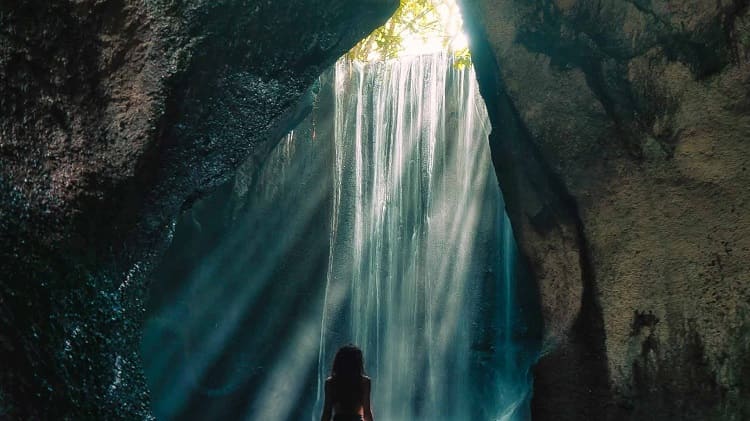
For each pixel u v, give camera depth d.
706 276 4.26
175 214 4.64
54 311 3.36
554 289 4.84
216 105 4.23
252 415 11.71
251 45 4.19
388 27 11.57
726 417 4.15
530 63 4.88
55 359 3.24
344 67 12.41
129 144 3.70
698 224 4.30
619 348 4.45
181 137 4.04
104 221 3.79
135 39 3.65
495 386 11.13
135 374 3.80
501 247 11.65
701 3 4.30
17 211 3.43
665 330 4.34
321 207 12.20
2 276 3.20
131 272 4.23
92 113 3.66
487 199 11.77
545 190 4.91
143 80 3.69
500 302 11.54
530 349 10.58
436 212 12.11
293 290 12.09
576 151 4.68
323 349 12.30
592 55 4.67
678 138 4.36
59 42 3.53
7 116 3.49
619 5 4.57
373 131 12.40
